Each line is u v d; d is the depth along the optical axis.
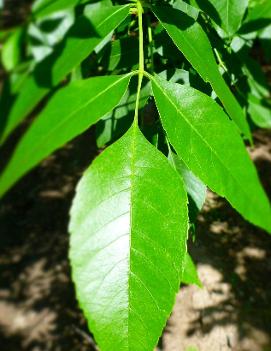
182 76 0.23
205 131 0.17
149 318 0.14
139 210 0.15
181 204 0.16
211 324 0.56
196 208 0.21
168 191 0.16
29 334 1.04
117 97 0.16
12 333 1.05
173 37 0.18
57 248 1.20
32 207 1.30
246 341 0.60
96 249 0.15
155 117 0.23
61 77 0.14
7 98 0.13
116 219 0.15
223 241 0.66
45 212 1.28
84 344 0.97
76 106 0.15
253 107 0.32
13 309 1.11
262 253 0.74
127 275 0.15
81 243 0.15
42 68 0.14
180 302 0.56
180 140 0.17
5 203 1.34
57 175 1.29
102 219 0.15
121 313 0.14
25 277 1.16
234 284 0.65
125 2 0.22
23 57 0.14
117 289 0.14
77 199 0.15
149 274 0.15
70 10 0.16
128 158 0.16
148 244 0.15
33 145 0.13
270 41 0.29
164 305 0.15
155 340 0.14
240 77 0.29
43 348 0.99
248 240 0.74
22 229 1.27
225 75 0.25
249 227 0.76
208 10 0.21
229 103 0.18
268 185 0.89
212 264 0.60
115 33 0.25
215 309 0.58
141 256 0.15
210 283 0.59
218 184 0.16
